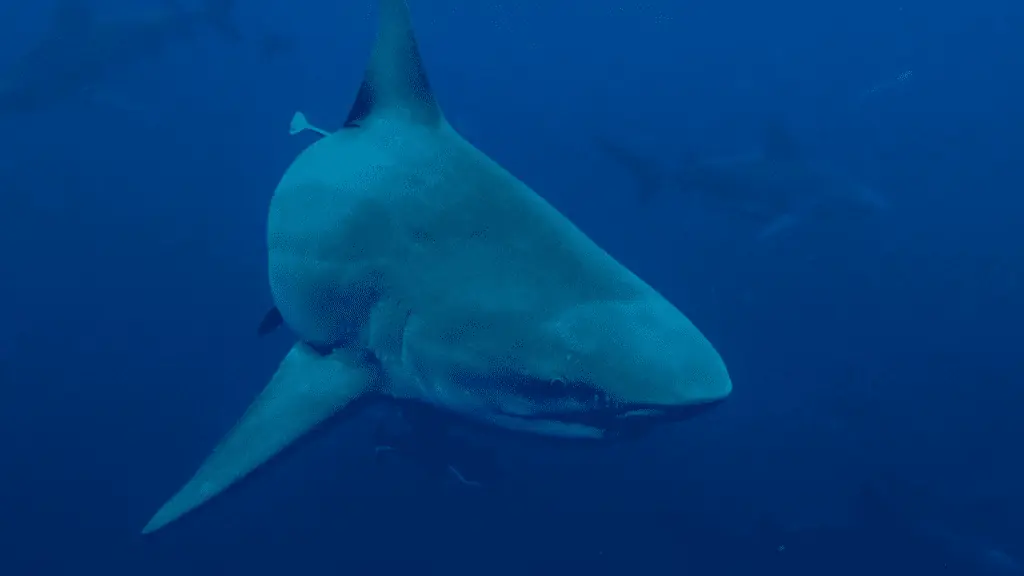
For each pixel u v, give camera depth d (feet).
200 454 27.66
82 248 38.96
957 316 38.19
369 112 12.60
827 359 33.35
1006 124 86.84
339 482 25.38
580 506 24.59
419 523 24.34
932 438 29.32
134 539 24.59
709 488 25.27
